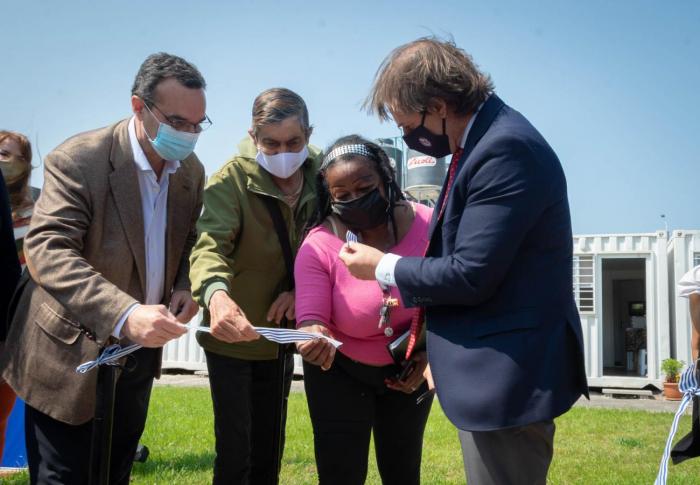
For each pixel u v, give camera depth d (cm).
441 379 209
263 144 313
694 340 458
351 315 273
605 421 891
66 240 255
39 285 267
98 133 281
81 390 261
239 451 324
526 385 195
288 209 329
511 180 197
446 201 216
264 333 250
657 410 1180
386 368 282
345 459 278
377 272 219
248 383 329
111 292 243
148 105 269
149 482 455
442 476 516
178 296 307
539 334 199
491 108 213
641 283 2339
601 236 1570
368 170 269
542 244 203
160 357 305
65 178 264
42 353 264
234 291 329
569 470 558
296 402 980
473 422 198
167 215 299
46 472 263
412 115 216
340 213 271
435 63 209
